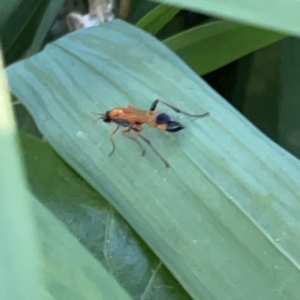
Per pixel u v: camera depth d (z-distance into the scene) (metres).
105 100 0.07
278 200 0.06
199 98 0.07
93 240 0.07
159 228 0.06
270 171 0.06
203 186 0.06
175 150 0.07
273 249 0.06
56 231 0.05
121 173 0.07
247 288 0.06
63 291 0.05
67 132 0.07
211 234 0.06
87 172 0.07
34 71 0.08
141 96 0.07
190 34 0.08
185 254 0.06
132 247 0.07
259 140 0.07
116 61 0.08
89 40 0.08
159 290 0.06
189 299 0.06
